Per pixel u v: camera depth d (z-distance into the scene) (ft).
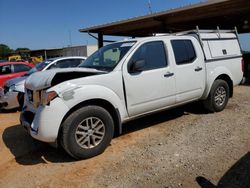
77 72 14.47
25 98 15.57
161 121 19.34
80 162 13.37
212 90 20.10
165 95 16.72
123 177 11.64
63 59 29.66
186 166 12.23
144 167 12.41
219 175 11.27
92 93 13.44
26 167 13.19
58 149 15.20
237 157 12.77
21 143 16.55
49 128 12.55
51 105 12.57
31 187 11.32
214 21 46.96
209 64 19.71
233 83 21.80
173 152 13.80
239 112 20.57
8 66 31.86
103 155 13.98
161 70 16.42
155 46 16.60
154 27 50.47
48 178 11.98
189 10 36.40
